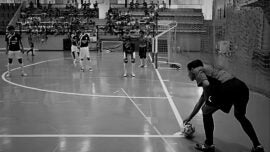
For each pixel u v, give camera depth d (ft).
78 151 13.74
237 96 13.51
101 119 18.86
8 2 105.19
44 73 40.14
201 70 13.47
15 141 15.01
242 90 13.58
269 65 33.94
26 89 28.81
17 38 36.76
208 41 59.06
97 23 93.35
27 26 86.79
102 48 82.58
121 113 20.34
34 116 19.48
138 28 81.82
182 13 94.68
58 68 45.68
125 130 16.76
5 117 19.25
